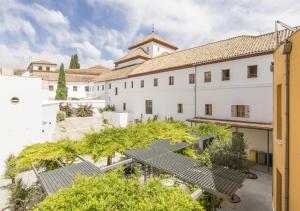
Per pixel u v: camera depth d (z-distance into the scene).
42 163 11.51
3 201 11.35
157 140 14.65
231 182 8.09
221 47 24.52
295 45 5.28
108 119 37.81
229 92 20.47
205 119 21.78
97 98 48.88
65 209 5.07
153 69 30.50
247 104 19.05
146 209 4.91
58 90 49.38
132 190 5.75
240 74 19.56
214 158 12.52
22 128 16.62
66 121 36.53
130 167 12.05
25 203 10.02
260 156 17.45
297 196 5.03
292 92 5.47
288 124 5.68
